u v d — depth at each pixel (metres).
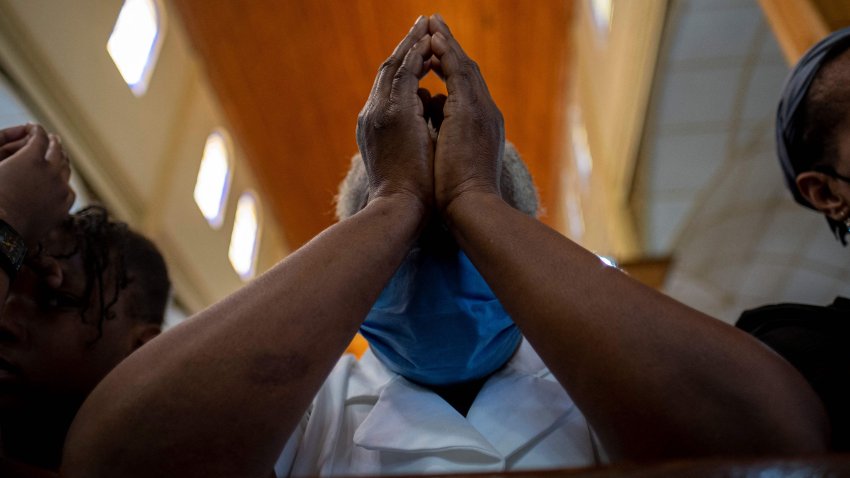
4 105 4.68
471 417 1.09
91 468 0.75
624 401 0.78
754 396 0.76
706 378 0.77
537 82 8.43
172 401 0.77
